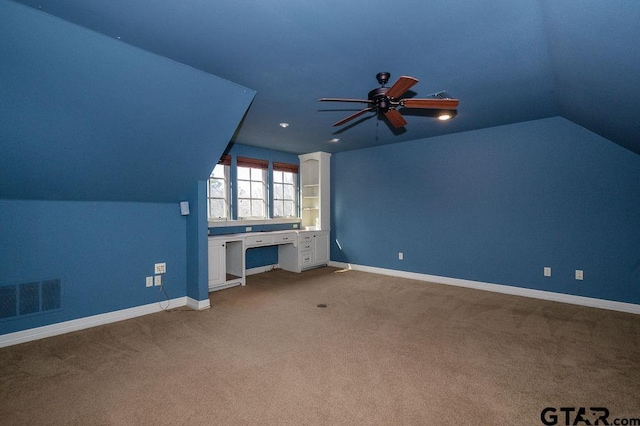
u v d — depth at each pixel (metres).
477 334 2.84
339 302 3.80
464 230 4.56
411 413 1.76
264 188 5.64
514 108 3.45
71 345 2.62
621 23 1.46
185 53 2.23
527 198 4.02
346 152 5.93
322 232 5.98
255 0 1.66
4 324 2.61
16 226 2.66
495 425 1.66
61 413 1.75
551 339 2.72
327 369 2.23
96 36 1.95
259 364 2.30
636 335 2.77
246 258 5.37
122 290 3.25
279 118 3.79
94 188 2.93
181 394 1.93
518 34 2.00
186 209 3.59
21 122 2.14
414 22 1.88
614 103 2.41
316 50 2.21
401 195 5.21
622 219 3.42
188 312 3.45
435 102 2.38
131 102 2.40
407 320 3.20
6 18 1.67
